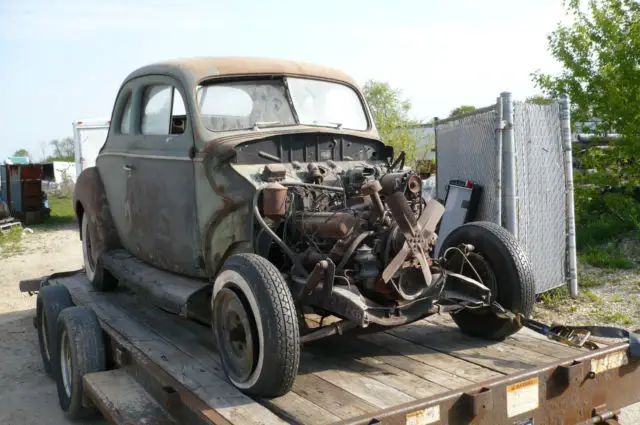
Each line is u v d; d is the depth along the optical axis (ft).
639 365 11.26
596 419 10.55
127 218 16.60
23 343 20.54
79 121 51.75
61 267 34.65
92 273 19.56
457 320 13.21
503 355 11.68
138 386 11.93
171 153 14.03
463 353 11.90
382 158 15.20
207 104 13.60
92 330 13.53
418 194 11.09
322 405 9.48
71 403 13.55
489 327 12.58
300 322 11.92
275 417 8.96
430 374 10.77
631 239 28.48
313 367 11.31
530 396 9.74
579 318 19.45
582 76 30.53
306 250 11.66
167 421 10.16
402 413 8.50
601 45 30.78
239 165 12.67
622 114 29.68
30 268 34.50
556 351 11.83
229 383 10.64
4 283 30.71
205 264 13.24
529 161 20.95
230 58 14.60
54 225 54.08
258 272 10.00
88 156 52.11
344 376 10.77
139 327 14.48
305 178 12.85
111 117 18.03
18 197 54.75
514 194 20.24
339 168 13.61
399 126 44.70
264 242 11.90
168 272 14.96
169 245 14.46
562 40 31.35
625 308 20.26
